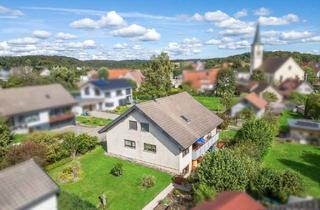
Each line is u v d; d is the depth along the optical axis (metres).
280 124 35.50
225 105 41.50
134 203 21.31
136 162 28.61
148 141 27.50
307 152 31.50
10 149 24.08
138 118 27.55
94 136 33.38
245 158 20.97
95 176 25.66
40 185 18.19
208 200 15.87
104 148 32.62
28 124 24.53
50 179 19.02
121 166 25.88
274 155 30.56
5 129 24.31
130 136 28.70
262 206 13.80
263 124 29.97
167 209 20.19
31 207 17.34
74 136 29.64
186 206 20.20
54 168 27.19
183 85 51.81
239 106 37.00
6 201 16.11
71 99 24.16
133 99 53.47
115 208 20.62
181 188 23.38
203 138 30.70
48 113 24.30
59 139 27.83
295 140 34.72
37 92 24.08
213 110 44.41
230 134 37.00
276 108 30.56
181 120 29.03
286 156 30.28
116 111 42.53
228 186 18.03
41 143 25.42
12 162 23.34
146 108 27.25
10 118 24.09
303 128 34.00
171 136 25.39
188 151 27.64
